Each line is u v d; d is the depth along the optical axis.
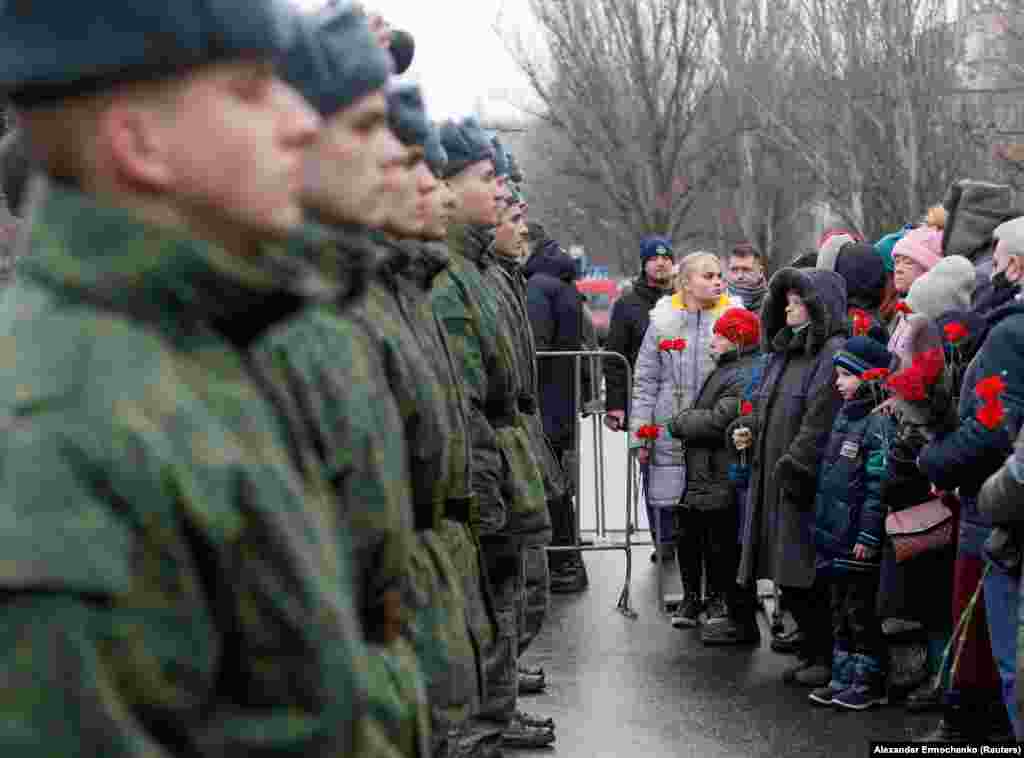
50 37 1.65
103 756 1.52
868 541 7.04
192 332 1.70
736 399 8.66
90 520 1.54
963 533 6.04
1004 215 7.73
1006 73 34.56
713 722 7.16
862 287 8.19
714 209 48.41
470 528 4.70
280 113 1.82
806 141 38.09
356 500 2.91
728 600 8.82
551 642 8.94
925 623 6.90
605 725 7.16
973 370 5.79
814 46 37.56
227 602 1.64
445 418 4.05
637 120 44.97
